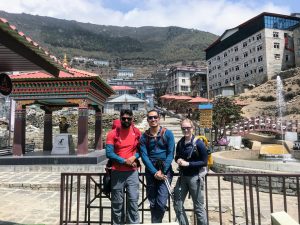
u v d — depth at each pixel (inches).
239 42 2763.3
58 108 759.1
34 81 600.7
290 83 2106.3
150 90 3735.2
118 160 210.8
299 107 1723.7
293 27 2450.8
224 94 2751.0
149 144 213.2
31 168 560.1
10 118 881.5
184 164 212.4
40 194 397.4
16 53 215.8
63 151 617.9
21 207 333.4
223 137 936.9
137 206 216.2
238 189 427.5
